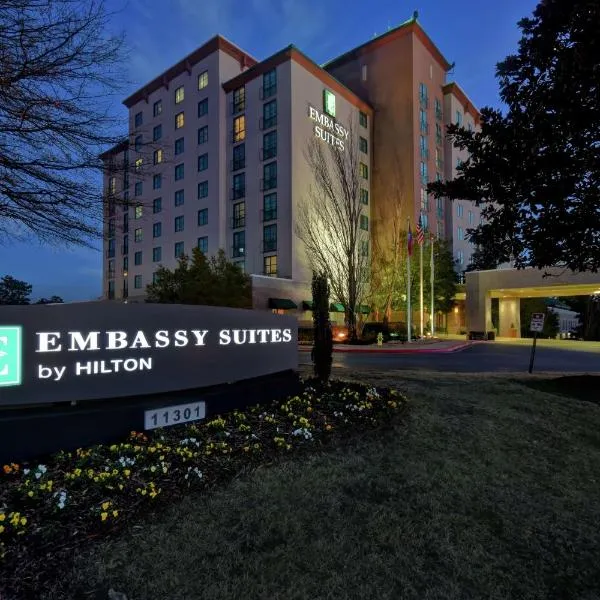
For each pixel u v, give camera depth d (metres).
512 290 36.41
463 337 40.66
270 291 32.62
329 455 4.57
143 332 4.60
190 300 27.53
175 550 2.80
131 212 48.59
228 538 3.00
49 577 2.43
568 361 17.67
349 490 3.88
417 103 44.31
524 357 19.58
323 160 31.08
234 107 40.03
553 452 5.59
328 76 39.19
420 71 45.22
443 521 3.56
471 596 2.72
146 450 3.98
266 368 6.23
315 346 8.08
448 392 8.25
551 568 3.14
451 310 48.53
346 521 3.38
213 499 3.44
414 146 43.53
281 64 36.38
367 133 44.91
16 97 5.08
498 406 7.41
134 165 6.58
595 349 24.83
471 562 3.07
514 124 8.30
